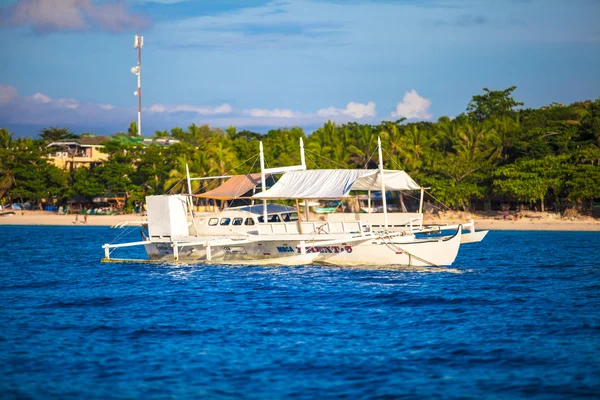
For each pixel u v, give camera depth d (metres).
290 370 32.84
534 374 32.06
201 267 71.81
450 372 32.44
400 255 66.12
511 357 34.78
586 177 136.12
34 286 60.94
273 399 29.00
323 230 66.75
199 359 34.72
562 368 32.91
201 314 46.44
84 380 31.52
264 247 70.81
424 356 35.09
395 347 36.84
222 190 80.50
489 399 28.94
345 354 35.50
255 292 55.31
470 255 88.44
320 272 65.81
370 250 66.69
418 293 53.81
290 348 36.72
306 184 69.31
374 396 29.31
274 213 73.50
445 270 67.94
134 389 30.28
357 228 65.44
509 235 127.06
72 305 50.47
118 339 39.12
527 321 43.22
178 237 74.19
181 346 37.34
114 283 62.22
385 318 44.44
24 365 33.84
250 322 43.56
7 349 36.84
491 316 44.84
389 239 65.62
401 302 50.09
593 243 107.75
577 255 87.25
